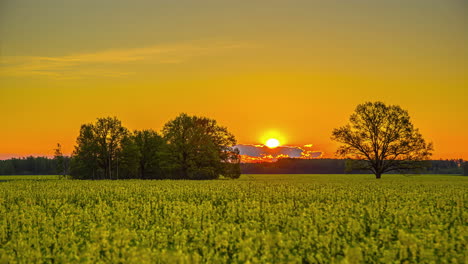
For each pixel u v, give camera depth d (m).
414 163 71.31
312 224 20.16
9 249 16.38
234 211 25.44
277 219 21.64
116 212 25.42
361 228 19.42
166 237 17.81
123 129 91.94
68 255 15.68
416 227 20.23
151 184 54.88
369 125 73.25
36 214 25.59
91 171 90.38
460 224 21.45
